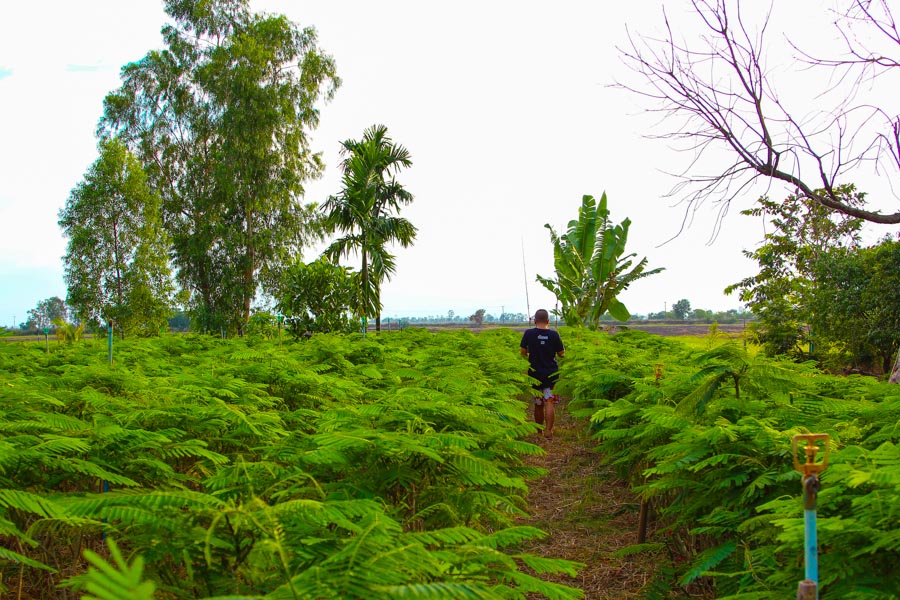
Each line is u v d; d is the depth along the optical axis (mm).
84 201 30969
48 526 3133
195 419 4223
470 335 17141
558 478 7379
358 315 19875
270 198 32688
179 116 34094
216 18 34156
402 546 2006
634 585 4512
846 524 2287
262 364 6551
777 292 17938
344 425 3826
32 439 3383
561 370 9586
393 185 21609
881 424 4168
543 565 2598
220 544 2275
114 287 31750
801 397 4793
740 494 3402
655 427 4520
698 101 8547
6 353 9156
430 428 3736
